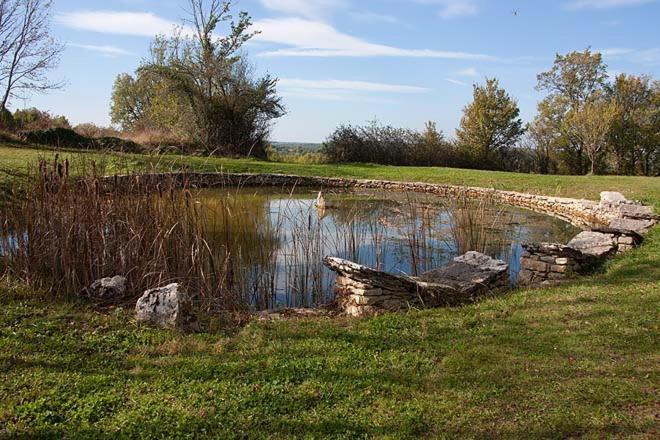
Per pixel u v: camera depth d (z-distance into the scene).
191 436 3.06
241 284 6.57
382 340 4.57
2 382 3.64
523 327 4.89
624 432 3.12
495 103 37.16
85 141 21.66
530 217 15.12
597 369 3.96
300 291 7.09
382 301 5.57
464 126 38.34
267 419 3.24
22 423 3.15
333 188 22.17
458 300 5.93
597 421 3.24
